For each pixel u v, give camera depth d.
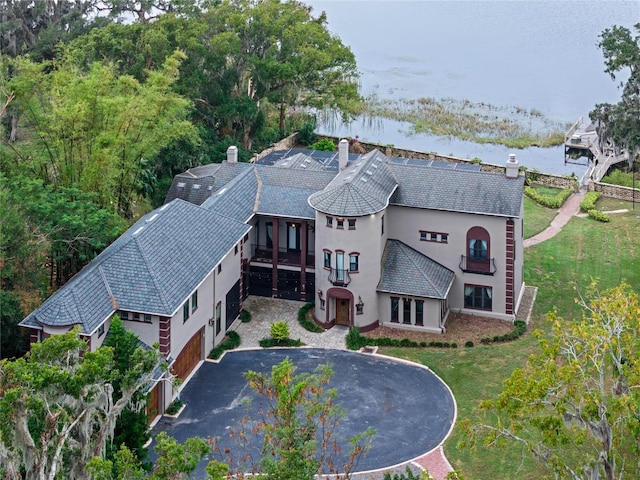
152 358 31.28
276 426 31.89
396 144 101.25
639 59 75.50
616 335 34.62
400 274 55.66
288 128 96.88
